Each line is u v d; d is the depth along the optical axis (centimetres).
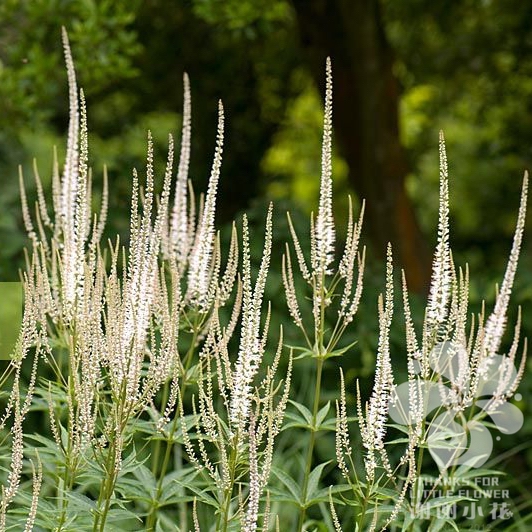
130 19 1058
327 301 534
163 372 469
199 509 717
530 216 1798
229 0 1123
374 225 1382
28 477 741
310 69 1410
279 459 736
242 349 448
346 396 853
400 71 1703
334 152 1916
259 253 865
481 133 1906
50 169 1212
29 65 1031
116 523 674
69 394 484
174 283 482
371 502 498
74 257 500
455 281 506
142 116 1524
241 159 1611
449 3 1525
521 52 1566
